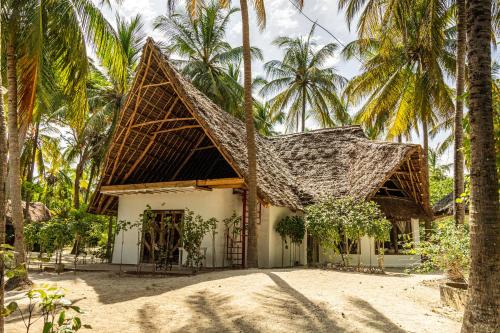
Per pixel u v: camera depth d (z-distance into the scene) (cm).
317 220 1254
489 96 450
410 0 1380
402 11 1414
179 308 640
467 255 778
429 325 546
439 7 1479
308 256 1603
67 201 2975
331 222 1226
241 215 1479
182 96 1220
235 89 2711
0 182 370
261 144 1758
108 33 1110
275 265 1352
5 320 598
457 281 877
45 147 2908
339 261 1573
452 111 2016
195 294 727
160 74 1276
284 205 1305
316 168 1747
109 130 2278
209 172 1691
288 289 748
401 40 1972
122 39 2211
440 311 656
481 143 441
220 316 590
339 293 740
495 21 1337
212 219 1252
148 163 1488
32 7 938
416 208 1709
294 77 3011
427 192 1670
